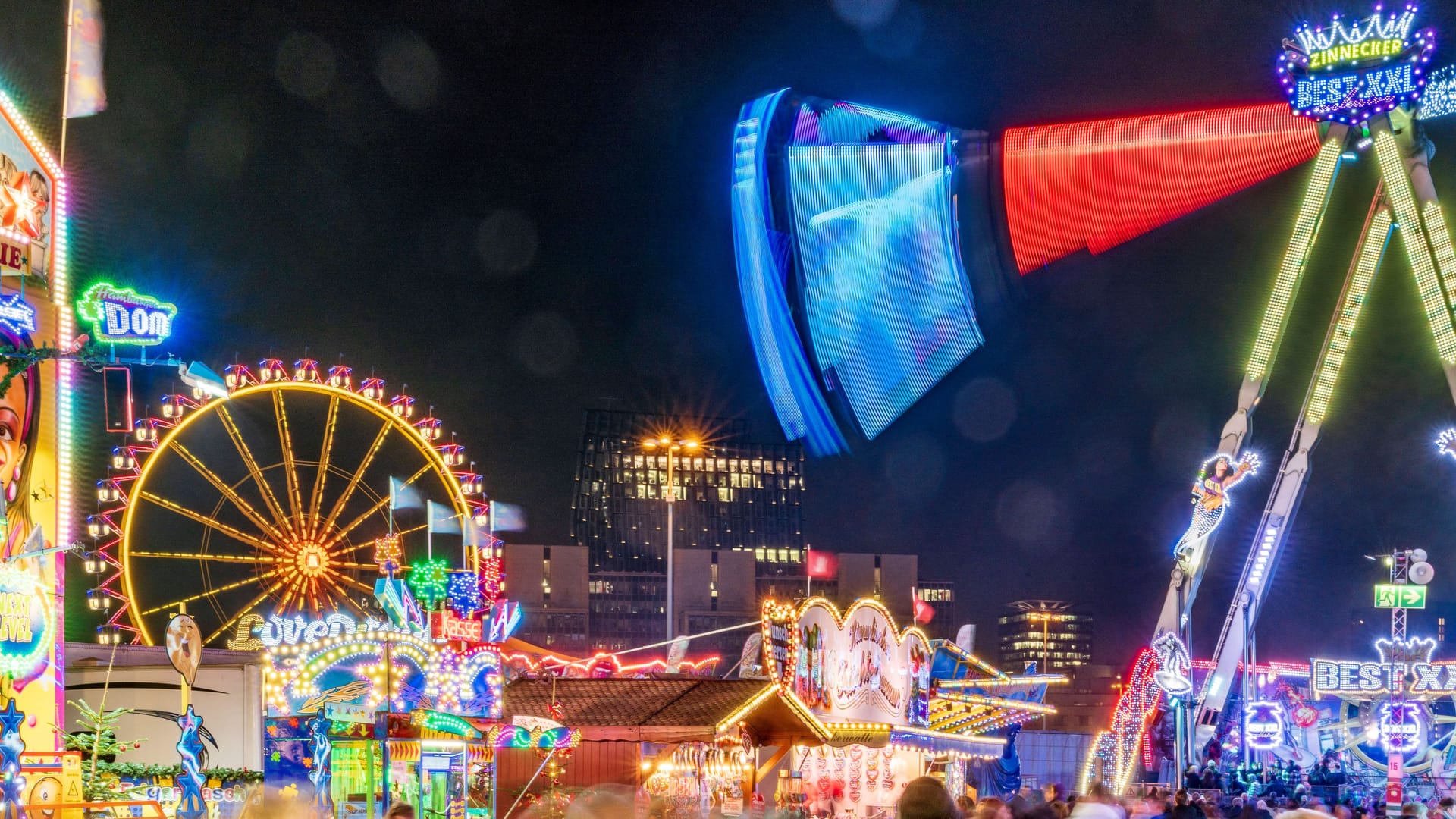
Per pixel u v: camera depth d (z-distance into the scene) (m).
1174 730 68.75
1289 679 71.75
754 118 57.09
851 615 35.81
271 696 29.17
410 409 51.03
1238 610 70.12
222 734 35.69
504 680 34.91
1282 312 68.50
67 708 34.75
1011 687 44.22
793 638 33.34
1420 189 61.00
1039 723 121.88
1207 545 68.50
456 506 50.09
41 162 26.75
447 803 31.33
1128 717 69.38
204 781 27.91
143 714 35.22
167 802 27.84
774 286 54.81
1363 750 60.59
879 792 39.47
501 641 32.47
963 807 24.67
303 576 49.19
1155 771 70.44
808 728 34.12
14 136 26.08
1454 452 58.34
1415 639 45.69
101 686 35.03
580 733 33.81
